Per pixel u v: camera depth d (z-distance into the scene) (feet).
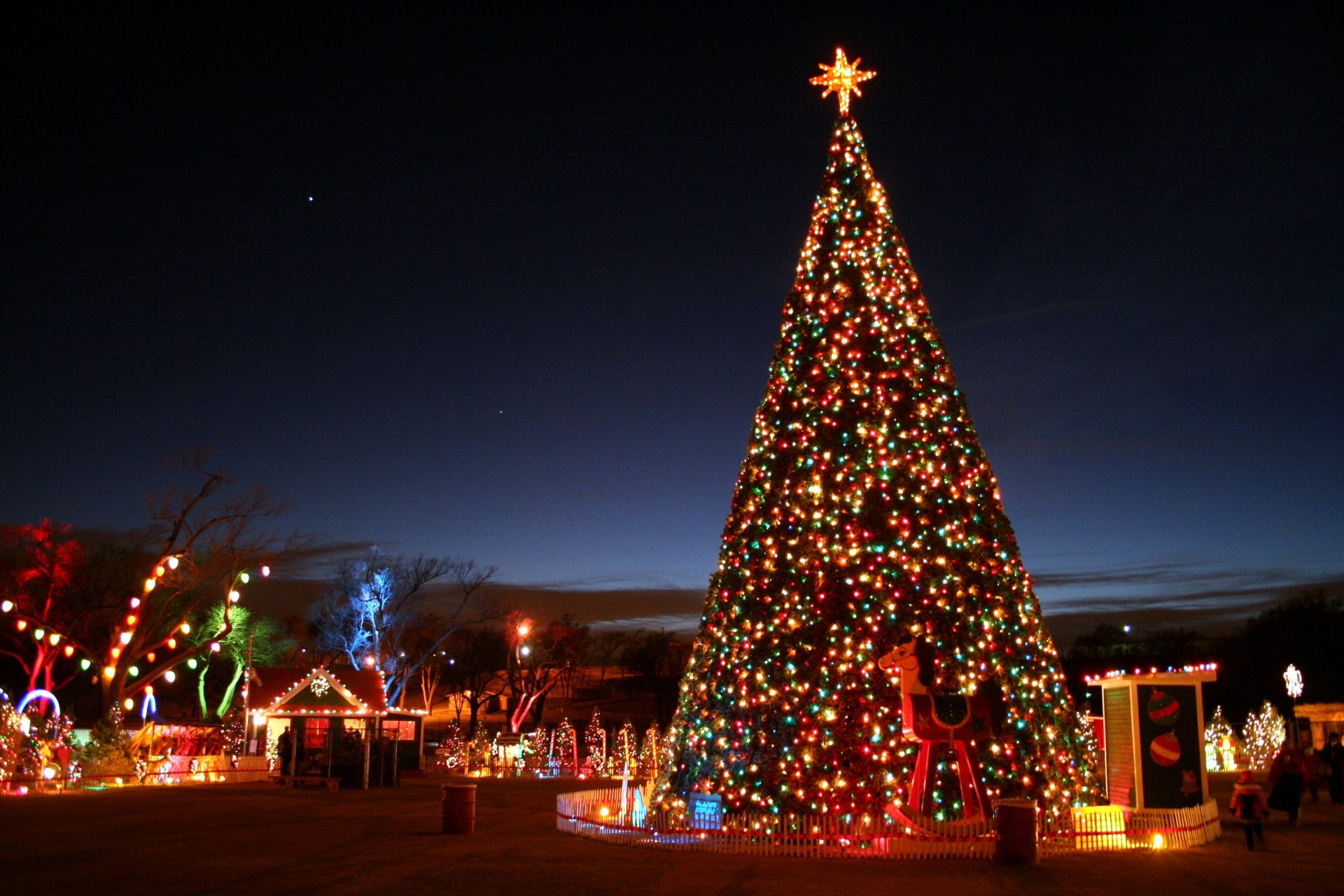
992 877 40.63
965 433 55.62
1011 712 50.78
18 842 50.93
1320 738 133.80
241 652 171.12
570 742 146.92
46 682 134.41
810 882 39.27
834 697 50.03
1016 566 54.54
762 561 53.83
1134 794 57.36
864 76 62.54
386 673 177.99
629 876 40.47
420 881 39.01
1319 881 40.29
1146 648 225.56
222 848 48.52
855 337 56.03
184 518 129.49
